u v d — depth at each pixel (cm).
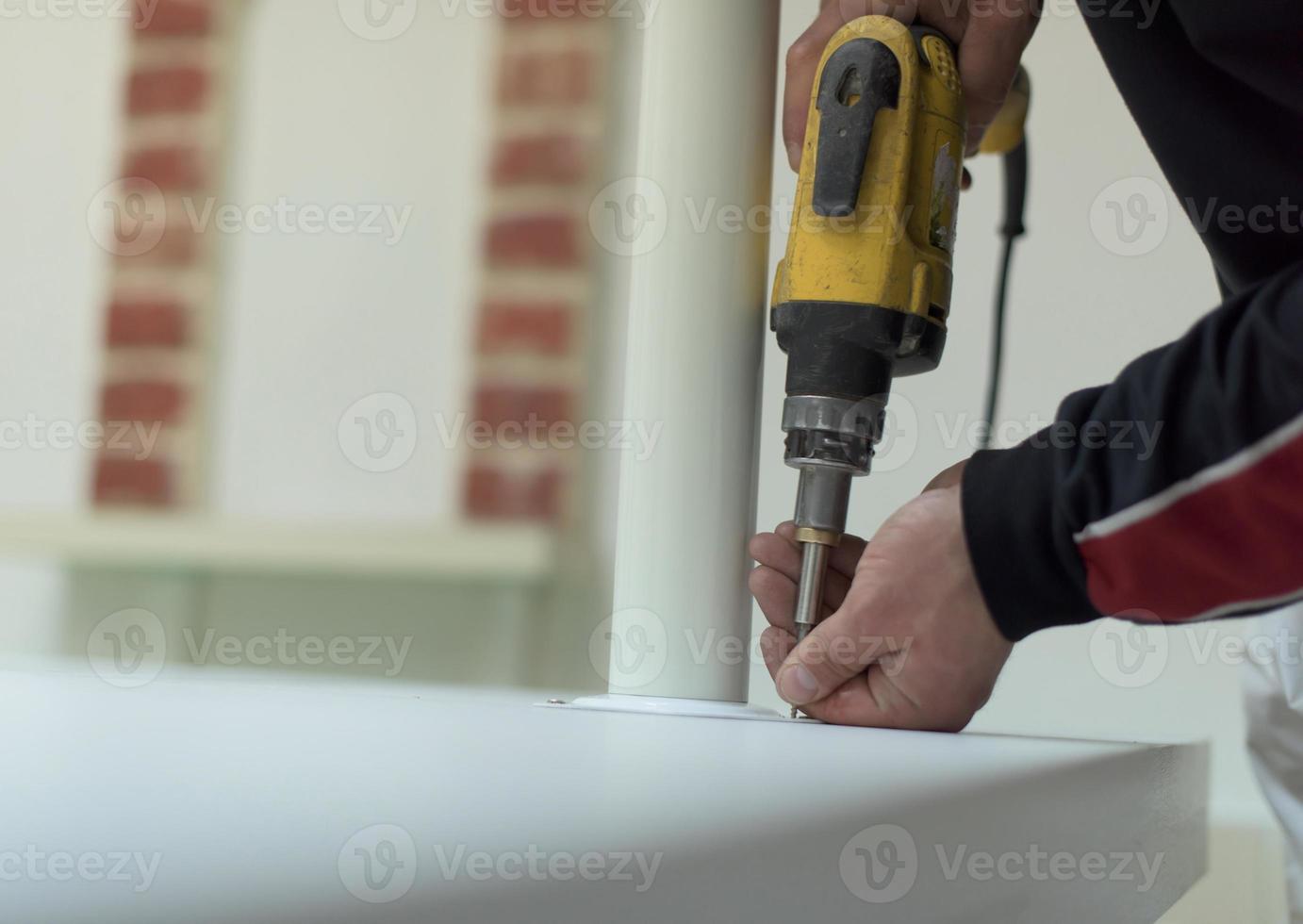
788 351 59
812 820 24
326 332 188
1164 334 125
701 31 61
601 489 175
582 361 177
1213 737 120
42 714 32
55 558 185
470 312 182
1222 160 60
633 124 177
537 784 24
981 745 46
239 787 21
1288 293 42
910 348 58
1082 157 127
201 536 177
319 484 188
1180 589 48
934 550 53
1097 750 47
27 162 200
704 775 28
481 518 179
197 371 193
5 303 199
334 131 189
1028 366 130
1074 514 48
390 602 177
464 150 184
